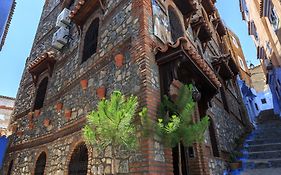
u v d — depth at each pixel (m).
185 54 4.86
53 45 9.96
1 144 10.90
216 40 15.41
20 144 9.79
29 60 13.88
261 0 13.88
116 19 6.78
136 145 3.79
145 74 4.70
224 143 8.76
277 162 7.37
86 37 8.44
